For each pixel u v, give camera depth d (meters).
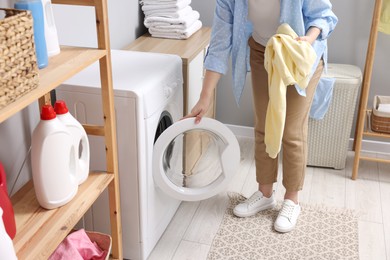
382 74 3.20
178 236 2.45
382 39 3.12
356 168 2.97
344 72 3.00
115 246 2.05
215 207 2.69
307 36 2.08
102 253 1.93
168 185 2.28
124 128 2.01
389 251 2.36
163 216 2.42
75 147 1.74
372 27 2.76
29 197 1.75
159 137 2.18
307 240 2.43
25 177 2.05
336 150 3.07
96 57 1.66
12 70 1.29
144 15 3.11
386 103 3.03
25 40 1.33
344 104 2.95
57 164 1.64
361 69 3.23
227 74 3.43
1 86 1.25
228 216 2.61
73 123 1.74
